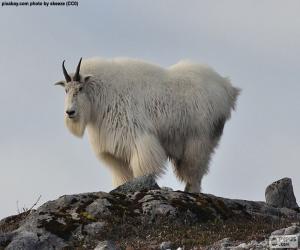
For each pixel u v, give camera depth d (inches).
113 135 1761.8
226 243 1181.7
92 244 1270.9
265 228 1320.1
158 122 1781.5
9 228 1406.3
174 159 1851.6
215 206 1425.9
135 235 1316.4
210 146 1843.0
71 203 1396.4
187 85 1822.1
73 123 1766.7
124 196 1439.5
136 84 1787.6
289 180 1633.9
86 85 1775.3
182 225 1358.3
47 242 1243.2
